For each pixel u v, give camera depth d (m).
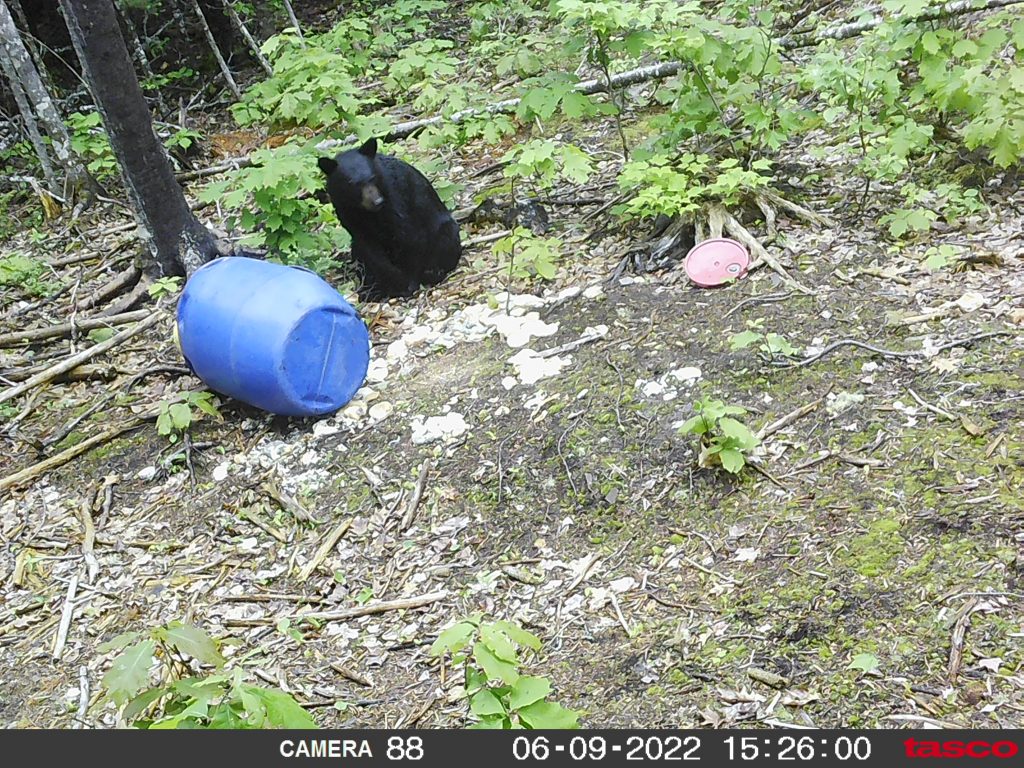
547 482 6.50
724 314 7.10
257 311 7.05
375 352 7.68
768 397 6.53
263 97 10.03
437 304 8.00
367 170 7.76
